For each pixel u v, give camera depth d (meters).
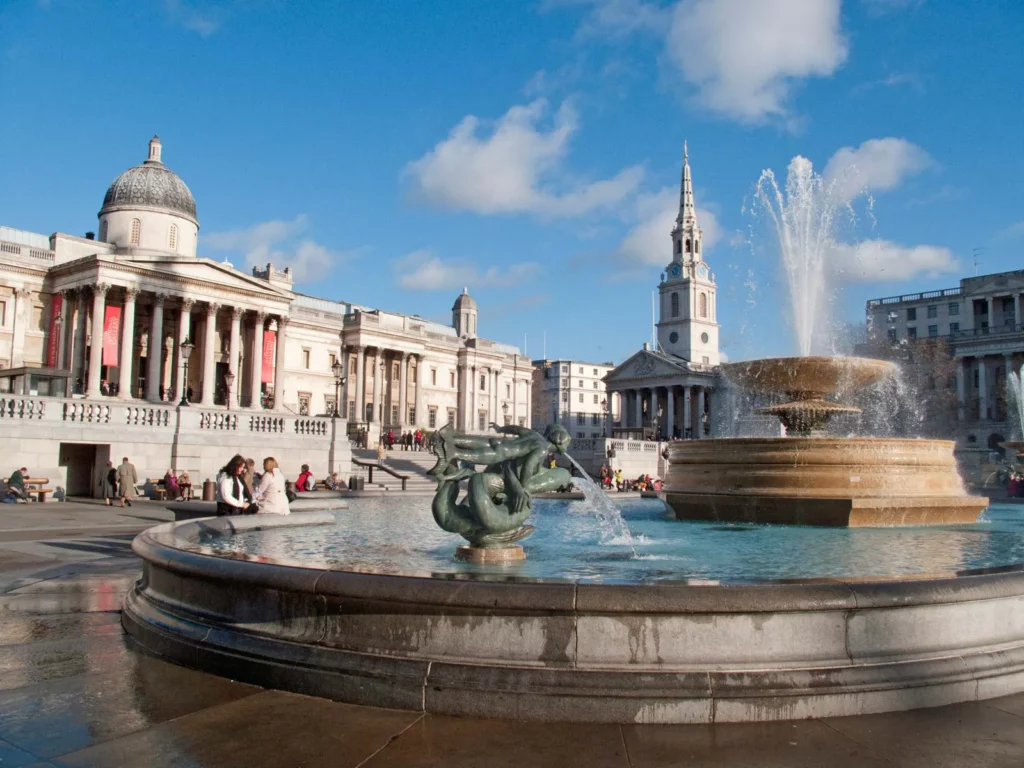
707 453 14.20
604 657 5.05
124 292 56.66
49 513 22.67
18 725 4.91
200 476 33.53
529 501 8.21
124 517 21.66
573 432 135.75
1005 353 82.56
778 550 9.70
